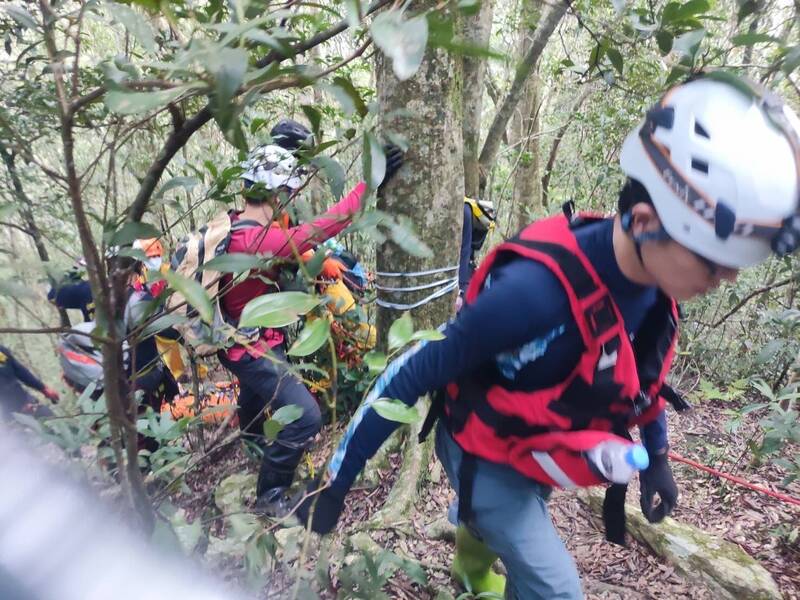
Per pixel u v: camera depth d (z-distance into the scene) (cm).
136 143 196
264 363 200
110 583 73
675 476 234
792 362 269
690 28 130
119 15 50
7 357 144
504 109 311
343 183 76
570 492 223
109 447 106
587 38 434
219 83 39
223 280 177
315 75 53
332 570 164
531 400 103
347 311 262
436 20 42
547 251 95
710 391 237
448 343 100
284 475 219
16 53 189
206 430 269
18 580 72
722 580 173
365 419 104
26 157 68
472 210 250
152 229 60
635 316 106
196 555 97
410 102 180
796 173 76
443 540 199
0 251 61
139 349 191
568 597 122
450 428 124
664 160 83
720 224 77
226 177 98
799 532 192
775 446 182
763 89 82
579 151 449
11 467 82
